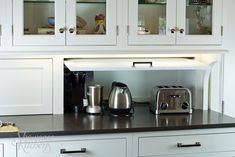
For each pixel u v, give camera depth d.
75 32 2.65
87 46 2.67
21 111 2.78
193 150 2.52
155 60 2.92
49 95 2.81
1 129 2.33
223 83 3.11
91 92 2.82
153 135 2.46
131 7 2.70
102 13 2.71
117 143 2.42
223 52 2.84
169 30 2.76
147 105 3.20
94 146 2.39
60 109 2.83
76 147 2.36
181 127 2.47
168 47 2.77
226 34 2.90
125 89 2.81
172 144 2.49
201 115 2.83
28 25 2.62
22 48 2.60
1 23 2.55
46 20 2.64
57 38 2.63
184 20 2.78
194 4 2.81
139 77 3.21
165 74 3.25
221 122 2.57
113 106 2.80
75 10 2.64
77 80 2.89
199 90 3.05
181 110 2.88
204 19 2.85
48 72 2.79
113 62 2.77
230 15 3.13
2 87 2.73
